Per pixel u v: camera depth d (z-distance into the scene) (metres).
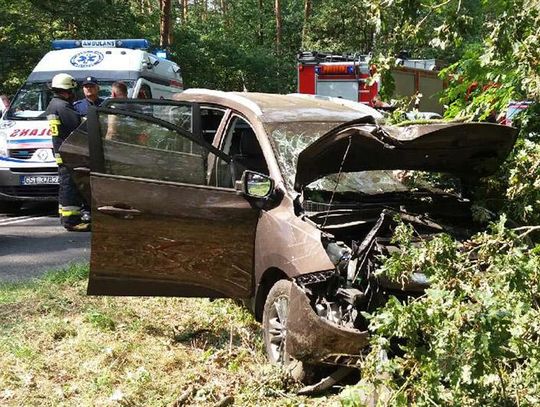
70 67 11.72
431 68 16.08
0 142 10.66
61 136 7.91
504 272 3.20
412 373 3.22
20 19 19.28
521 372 3.30
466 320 3.02
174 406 4.09
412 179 5.54
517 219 4.85
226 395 4.22
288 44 45.34
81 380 4.37
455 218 5.02
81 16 21.05
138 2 34.41
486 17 4.99
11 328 5.16
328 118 5.47
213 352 4.90
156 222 4.79
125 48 12.67
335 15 34.84
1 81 18.47
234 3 47.16
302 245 4.34
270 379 4.34
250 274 4.83
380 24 4.95
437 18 5.11
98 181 4.73
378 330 3.18
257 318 4.98
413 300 3.35
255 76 34.31
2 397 4.12
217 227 4.79
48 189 10.60
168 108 5.37
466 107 6.11
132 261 4.86
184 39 31.72
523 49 4.36
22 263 7.68
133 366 4.59
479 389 3.14
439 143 4.40
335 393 4.33
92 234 4.75
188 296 5.01
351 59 18.70
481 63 5.02
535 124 5.47
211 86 32.59
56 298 5.93
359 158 4.71
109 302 5.87
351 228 4.45
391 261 3.63
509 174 4.86
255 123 5.27
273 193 4.75
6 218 10.87
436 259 3.50
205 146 4.89
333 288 4.18
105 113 4.80
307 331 4.10
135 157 4.81
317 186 5.10
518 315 3.08
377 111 6.00
